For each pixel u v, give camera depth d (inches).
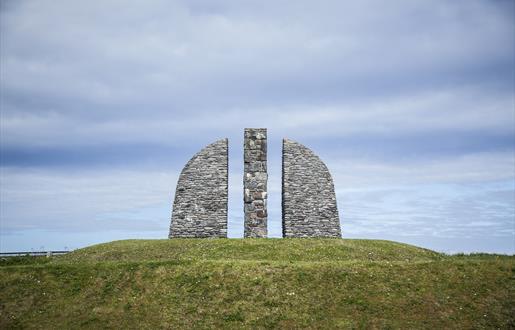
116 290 1259.8
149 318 1158.3
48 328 1135.6
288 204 1861.5
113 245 1710.1
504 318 1118.4
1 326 1144.8
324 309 1160.2
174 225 1850.4
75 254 1667.1
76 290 1267.2
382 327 1095.0
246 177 1895.9
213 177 1887.3
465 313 1137.4
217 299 1207.6
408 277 1274.6
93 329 1129.4
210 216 1859.0
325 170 1903.3
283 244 1642.5
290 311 1156.5
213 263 1353.3
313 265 1331.2
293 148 1911.9
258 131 1921.8
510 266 1305.4
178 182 1884.8
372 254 1577.3
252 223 1870.1
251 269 1314.0
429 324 1103.6
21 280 1304.1
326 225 1854.1
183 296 1224.8
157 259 1529.3
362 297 1196.5
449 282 1248.8
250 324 1120.8
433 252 1695.4
